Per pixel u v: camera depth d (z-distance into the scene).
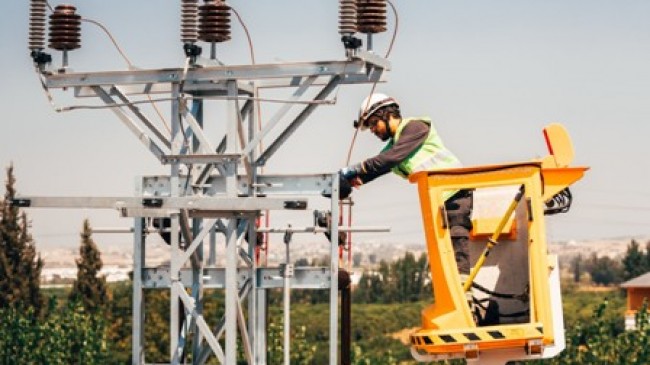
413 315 96.06
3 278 64.31
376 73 13.41
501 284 13.98
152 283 13.68
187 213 13.18
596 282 170.38
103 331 34.94
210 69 13.34
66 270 147.62
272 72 13.20
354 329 93.94
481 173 13.11
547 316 13.06
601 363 28.86
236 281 13.27
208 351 13.80
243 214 13.27
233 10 13.52
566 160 14.02
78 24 13.78
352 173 13.71
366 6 13.16
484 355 13.18
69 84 13.72
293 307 84.38
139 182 13.67
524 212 13.92
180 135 13.58
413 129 13.79
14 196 13.09
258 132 13.27
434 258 13.14
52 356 33.16
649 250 123.81
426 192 13.13
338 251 13.32
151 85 14.10
